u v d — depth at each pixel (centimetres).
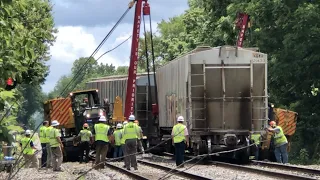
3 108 919
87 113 3069
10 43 1037
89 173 2156
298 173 1964
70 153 2955
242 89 2491
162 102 3131
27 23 1141
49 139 2333
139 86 3481
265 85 2498
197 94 2483
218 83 2492
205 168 2203
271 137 2536
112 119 3161
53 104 3044
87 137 2816
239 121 2483
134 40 3084
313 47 3559
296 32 3497
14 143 924
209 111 2481
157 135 3316
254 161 2448
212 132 2477
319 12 3450
